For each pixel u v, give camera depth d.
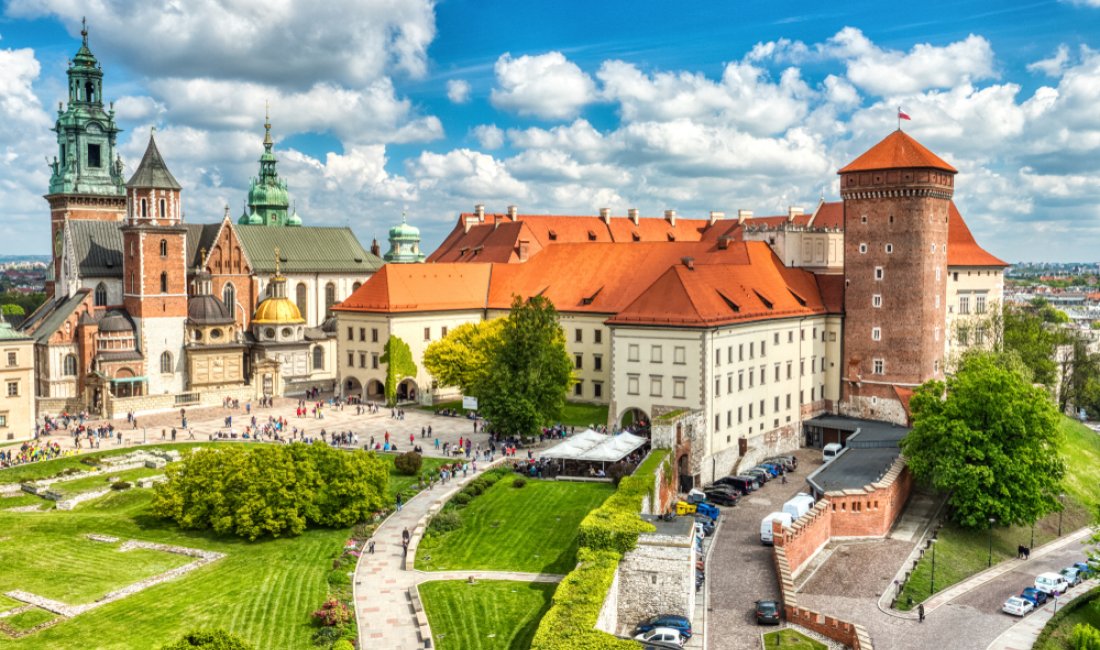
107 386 134.38
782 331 112.94
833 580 77.31
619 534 65.12
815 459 111.25
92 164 178.50
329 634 59.56
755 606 66.75
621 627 65.06
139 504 91.06
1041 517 93.75
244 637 59.78
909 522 92.19
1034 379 147.75
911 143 117.00
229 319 155.88
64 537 79.56
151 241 147.25
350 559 73.38
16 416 122.19
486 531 78.94
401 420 127.06
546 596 65.88
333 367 166.25
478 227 181.62
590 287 136.50
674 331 99.06
